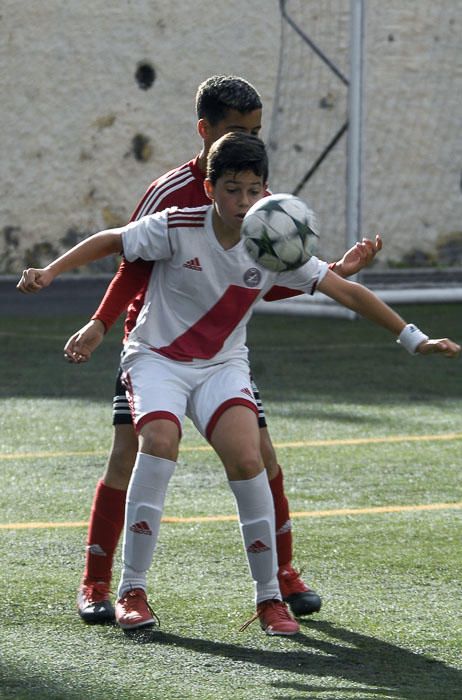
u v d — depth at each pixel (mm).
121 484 13047
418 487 19266
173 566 14812
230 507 17953
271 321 41312
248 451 12094
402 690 10625
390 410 25781
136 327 12828
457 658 11562
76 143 51312
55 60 50812
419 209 53656
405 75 53156
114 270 52281
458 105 54000
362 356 33156
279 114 52125
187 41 52031
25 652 11656
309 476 20031
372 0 52281
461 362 32219
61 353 33750
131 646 11867
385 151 53094
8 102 50438
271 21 52094
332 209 51938
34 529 16719
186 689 10594
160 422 12188
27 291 12188
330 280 12609
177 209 12430
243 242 11844
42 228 51250
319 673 11094
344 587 13969
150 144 52188
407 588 13914
